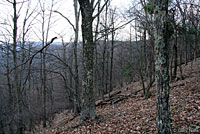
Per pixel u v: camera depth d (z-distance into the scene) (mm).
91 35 6539
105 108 11398
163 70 3133
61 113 18859
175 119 4840
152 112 6449
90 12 6461
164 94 3131
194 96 6629
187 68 15008
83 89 6641
